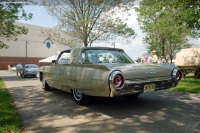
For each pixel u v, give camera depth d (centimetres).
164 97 659
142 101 604
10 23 2089
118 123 422
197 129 380
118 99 635
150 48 3067
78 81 529
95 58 580
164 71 512
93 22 2128
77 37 2252
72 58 592
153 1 1313
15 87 1006
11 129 394
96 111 513
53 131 390
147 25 2631
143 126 400
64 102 619
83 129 396
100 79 452
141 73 469
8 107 550
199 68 1453
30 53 5878
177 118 442
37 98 686
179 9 1195
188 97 655
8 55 5447
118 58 609
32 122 442
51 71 707
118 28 2106
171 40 2889
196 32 1324
